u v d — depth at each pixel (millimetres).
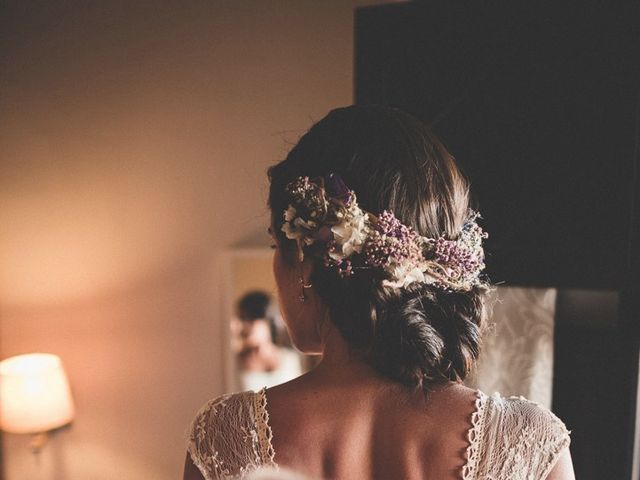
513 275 1326
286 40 2078
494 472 668
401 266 684
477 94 1319
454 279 719
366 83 1391
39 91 2355
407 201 706
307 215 721
